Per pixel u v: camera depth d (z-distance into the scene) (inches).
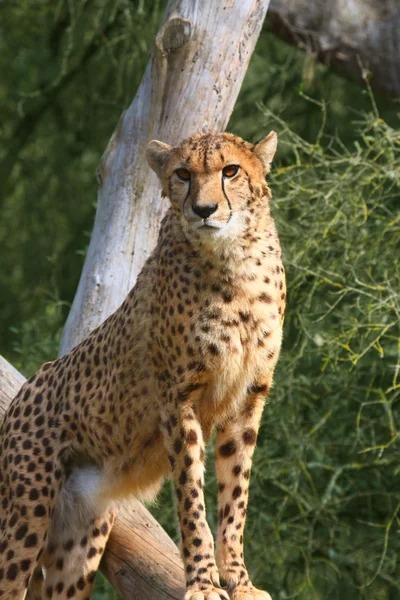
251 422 313.4
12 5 666.8
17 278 655.8
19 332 566.6
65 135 671.8
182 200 302.2
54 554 328.5
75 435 326.6
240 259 298.8
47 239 657.0
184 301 299.9
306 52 572.7
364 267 465.7
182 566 317.7
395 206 522.3
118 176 388.2
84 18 643.5
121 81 627.5
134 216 384.2
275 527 456.1
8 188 678.5
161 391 308.2
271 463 471.8
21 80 658.8
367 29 567.2
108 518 329.4
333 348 442.6
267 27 573.3
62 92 671.8
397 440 467.5
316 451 468.8
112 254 381.7
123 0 581.3
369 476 481.7
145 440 320.2
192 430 303.9
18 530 316.2
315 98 620.4
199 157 296.8
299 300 464.1
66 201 661.3
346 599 496.4
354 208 456.8
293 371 470.0
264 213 307.6
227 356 301.1
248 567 474.0
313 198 480.4
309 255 472.4
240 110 613.6
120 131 394.3
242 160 300.2
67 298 620.4
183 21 377.7
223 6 383.2
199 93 379.6
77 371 329.7
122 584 324.2
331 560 472.7
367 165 454.9
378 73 573.3
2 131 674.8
